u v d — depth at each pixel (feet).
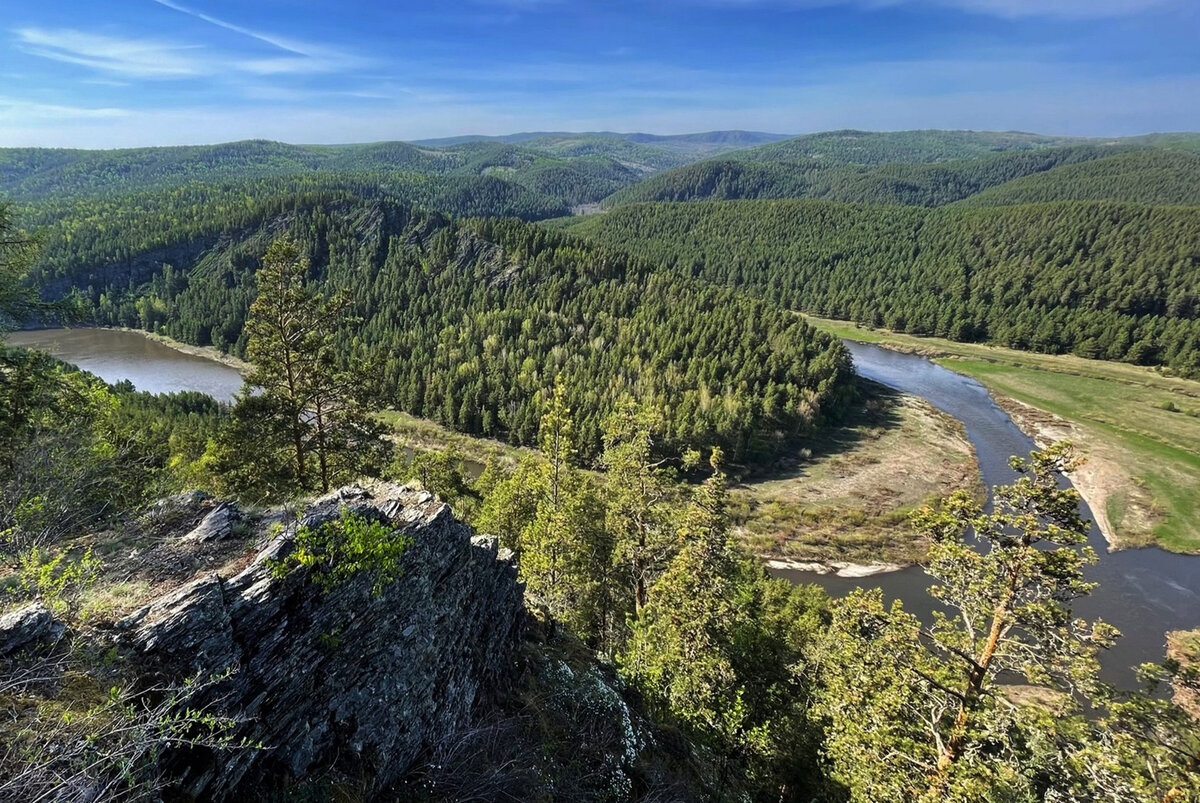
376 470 79.15
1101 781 48.08
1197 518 224.33
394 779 35.32
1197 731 47.55
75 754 21.97
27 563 29.19
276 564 34.06
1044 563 52.80
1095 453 289.12
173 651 28.12
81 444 51.21
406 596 40.65
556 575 90.63
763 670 85.35
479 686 46.37
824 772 71.61
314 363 72.13
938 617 63.82
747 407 299.79
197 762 26.55
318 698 33.14
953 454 291.99
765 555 202.80
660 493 97.76
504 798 37.60
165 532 40.88
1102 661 147.74
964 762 54.39
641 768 50.52
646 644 74.69
